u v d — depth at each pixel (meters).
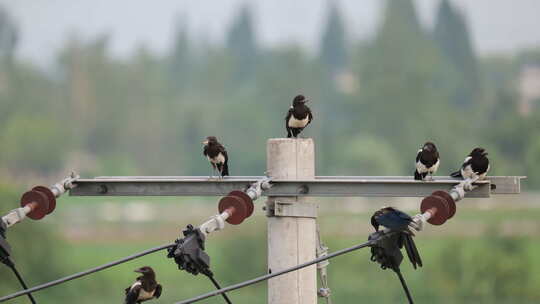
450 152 98.38
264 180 11.95
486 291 38.50
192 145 103.69
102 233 52.84
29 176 98.06
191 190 12.56
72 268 39.84
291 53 111.31
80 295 39.22
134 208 60.28
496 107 108.31
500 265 38.75
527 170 87.31
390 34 108.19
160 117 107.62
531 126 93.81
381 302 36.50
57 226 39.59
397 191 12.02
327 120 107.44
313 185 12.08
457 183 11.99
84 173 101.19
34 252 36.06
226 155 15.91
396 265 10.73
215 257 39.78
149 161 105.44
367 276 38.97
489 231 41.28
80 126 108.81
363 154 90.69
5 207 35.12
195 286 39.59
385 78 104.12
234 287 10.90
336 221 44.94
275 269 12.09
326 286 12.68
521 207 53.22
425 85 105.06
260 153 101.69
